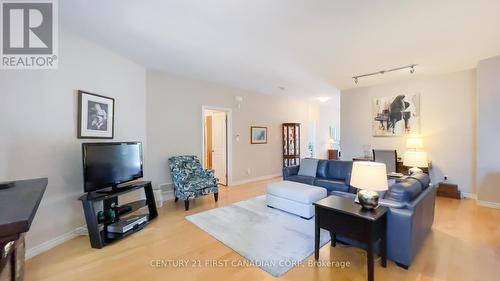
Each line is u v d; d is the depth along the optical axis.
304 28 2.50
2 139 2.04
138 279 1.85
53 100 2.45
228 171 5.43
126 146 3.03
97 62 2.96
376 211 1.88
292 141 6.87
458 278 1.82
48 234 2.38
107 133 3.12
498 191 3.56
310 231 2.76
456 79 4.23
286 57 3.41
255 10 2.13
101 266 2.04
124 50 3.16
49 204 2.39
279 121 6.73
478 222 2.97
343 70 4.08
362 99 5.45
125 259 2.15
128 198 3.50
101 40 2.84
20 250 1.65
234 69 4.02
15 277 1.42
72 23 2.43
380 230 1.94
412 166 3.78
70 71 2.62
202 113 4.83
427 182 2.61
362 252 2.27
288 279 1.84
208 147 6.09
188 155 4.54
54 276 1.88
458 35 2.68
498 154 3.53
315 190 3.33
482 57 3.45
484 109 3.60
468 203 3.83
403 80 4.80
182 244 2.45
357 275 1.89
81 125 2.72
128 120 3.52
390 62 3.65
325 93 6.22
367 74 4.34
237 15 2.23
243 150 5.75
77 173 2.70
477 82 3.66
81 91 2.72
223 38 2.76
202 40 2.82
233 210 3.56
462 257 2.13
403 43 2.91
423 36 2.71
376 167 1.93
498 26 2.45
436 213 3.33
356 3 2.02
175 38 2.76
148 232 2.76
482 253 2.20
